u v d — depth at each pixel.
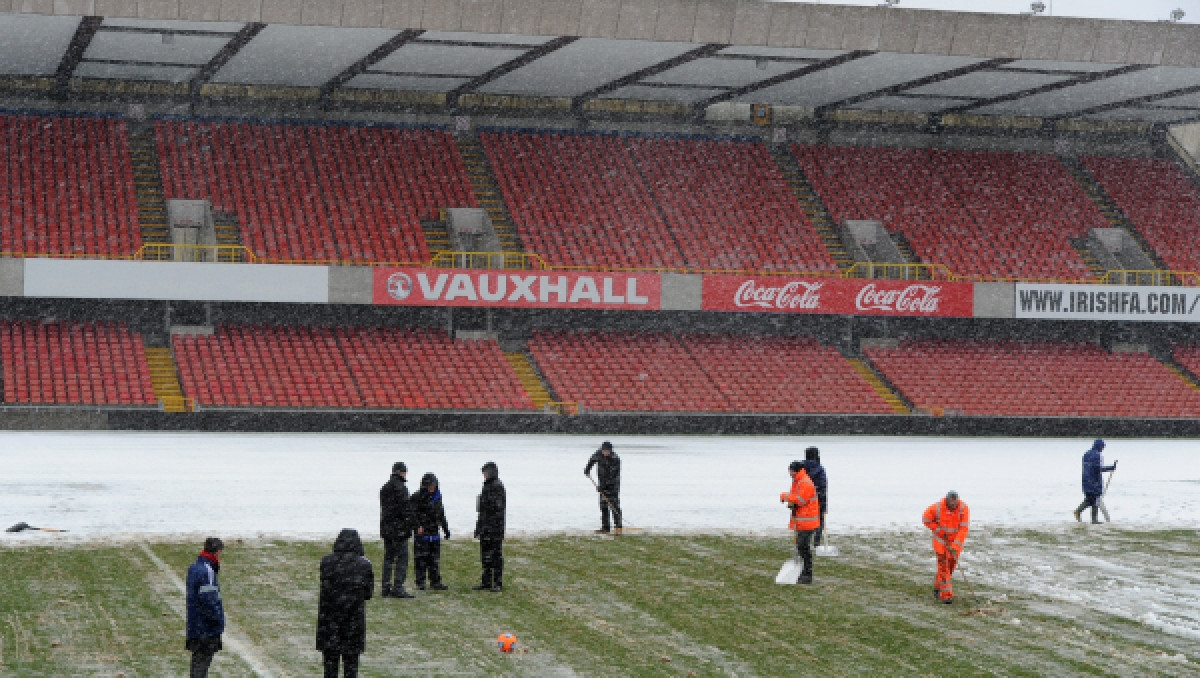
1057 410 50.94
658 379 49.91
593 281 49.59
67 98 53.31
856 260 55.59
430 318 51.47
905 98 59.25
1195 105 59.69
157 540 18.72
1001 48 47.59
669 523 22.22
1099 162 64.62
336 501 23.75
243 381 44.88
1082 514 24.39
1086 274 56.81
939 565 15.70
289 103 56.59
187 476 27.52
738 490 27.58
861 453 39.19
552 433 46.59
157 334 48.12
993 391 51.88
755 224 56.84
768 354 53.12
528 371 49.66
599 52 49.00
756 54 49.31
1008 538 21.12
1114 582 17.16
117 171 51.22
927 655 12.84
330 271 46.94
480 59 50.34
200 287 45.66
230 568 16.72
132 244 47.88
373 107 57.78
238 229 50.09
